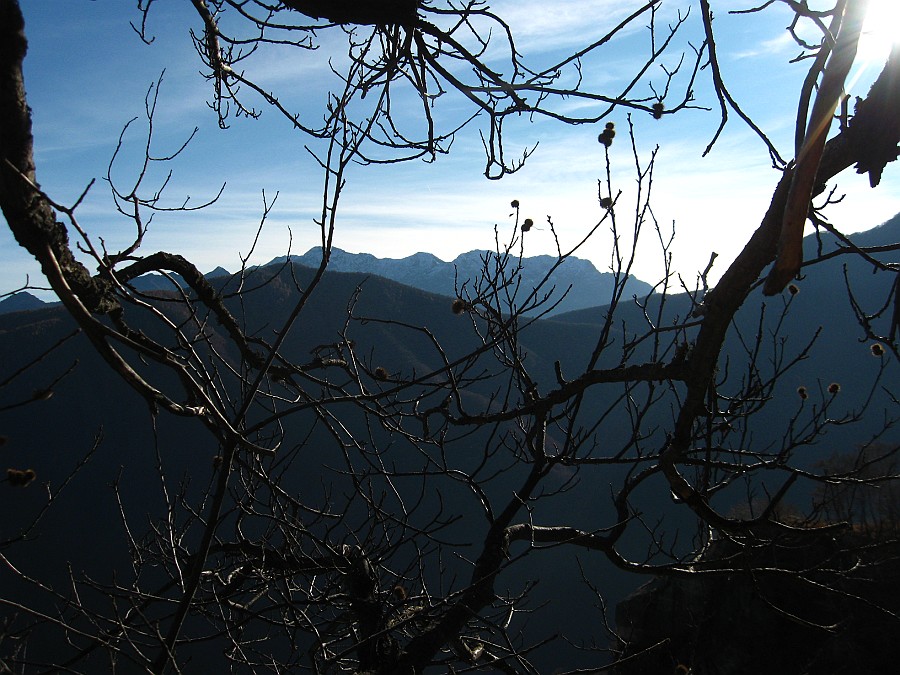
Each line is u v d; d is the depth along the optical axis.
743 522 2.49
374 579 3.96
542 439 3.58
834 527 2.50
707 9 1.86
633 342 2.95
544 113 2.51
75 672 2.28
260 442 3.06
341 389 3.08
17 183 1.66
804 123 1.65
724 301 2.15
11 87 1.67
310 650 3.10
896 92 1.73
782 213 1.90
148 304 2.22
